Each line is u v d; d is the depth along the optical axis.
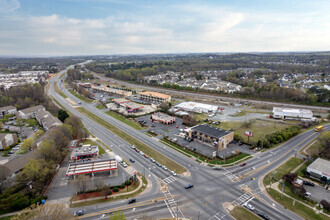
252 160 97.06
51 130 112.19
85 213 65.38
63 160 99.31
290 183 79.00
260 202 70.00
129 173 88.06
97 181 79.06
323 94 194.62
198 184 80.06
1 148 108.38
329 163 87.06
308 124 141.12
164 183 81.00
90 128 139.75
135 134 129.50
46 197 71.75
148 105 199.75
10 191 72.31
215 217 63.56
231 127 139.50
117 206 68.62
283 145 112.38
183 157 100.75
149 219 60.03
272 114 167.88
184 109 184.25
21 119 148.50
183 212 65.69
